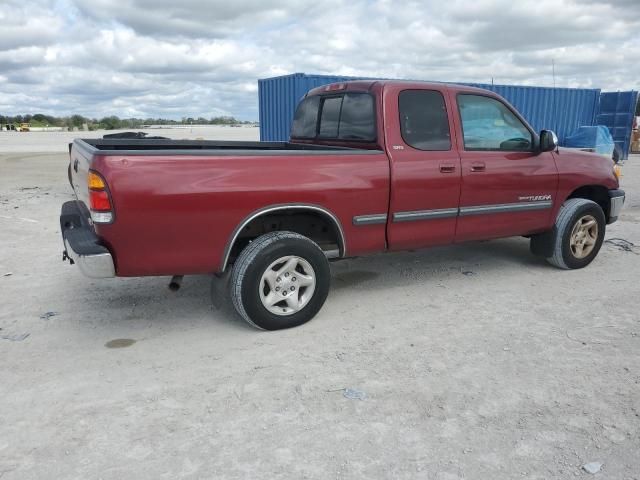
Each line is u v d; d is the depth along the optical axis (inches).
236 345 159.0
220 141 231.8
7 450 108.7
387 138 179.9
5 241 286.7
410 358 150.0
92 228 153.3
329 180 167.5
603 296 202.1
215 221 152.5
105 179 138.5
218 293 185.2
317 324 174.9
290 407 125.0
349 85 195.8
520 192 211.6
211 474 101.7
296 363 147.2
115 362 147.7
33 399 128.1
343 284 217.3
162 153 144.6
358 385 135.0
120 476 101.1
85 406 125.2
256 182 156.1
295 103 502.6
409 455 107.3
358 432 115.1
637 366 145.1
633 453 108.2
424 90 188.1
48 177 620.1
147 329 170.9
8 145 1422.2
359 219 176.1
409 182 182.4
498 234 212.8
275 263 162.7
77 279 219.9
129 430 115.7
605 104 827.4
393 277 226.7
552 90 701.9
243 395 130.4
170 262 150.9
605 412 122.8
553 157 221.6
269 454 107.7
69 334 166.2
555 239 229.3
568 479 100.7
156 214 144.6
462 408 124.4
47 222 341.1
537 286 214.4
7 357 150.0
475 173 197.3
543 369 143.4
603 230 240.1
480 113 201.3
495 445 110.7
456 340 162.2
